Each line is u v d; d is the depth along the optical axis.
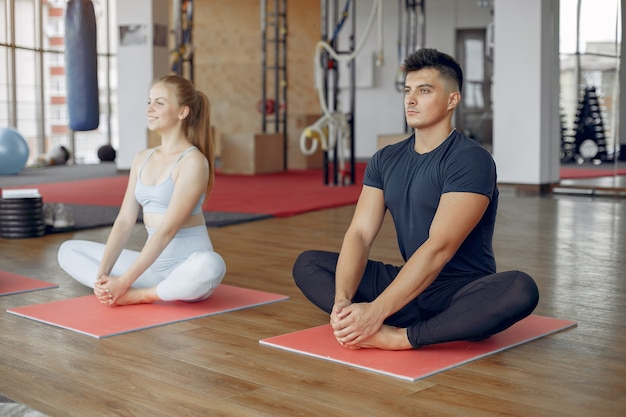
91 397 2.35
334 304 2.78
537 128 8.48
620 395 2.35
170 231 3.36
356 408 2.24
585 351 2.80
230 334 3.04
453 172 2.66
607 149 8.04
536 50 8.43
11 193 5.58
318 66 8.73
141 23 10.78
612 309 3.45
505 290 2.60
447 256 2.63
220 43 14.41
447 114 2.75
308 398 2.32
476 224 2.71
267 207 7.10
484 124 13.62
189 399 2.32
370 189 2.92
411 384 2.44
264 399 2.32
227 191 8.56
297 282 3.12
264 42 11.54
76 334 3.04
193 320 3.25
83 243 3.83
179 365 2.65
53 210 5.88
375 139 14.12
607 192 8.07
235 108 14.48
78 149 14.88
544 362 2.67
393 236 5.59
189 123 3.48
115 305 3.43
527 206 7.21
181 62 10.62
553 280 4.07
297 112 14.38
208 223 6.09
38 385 2.46
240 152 10.99
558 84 8.37
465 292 2.69
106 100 14.85
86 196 8.27
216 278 3.34
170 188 3.43
